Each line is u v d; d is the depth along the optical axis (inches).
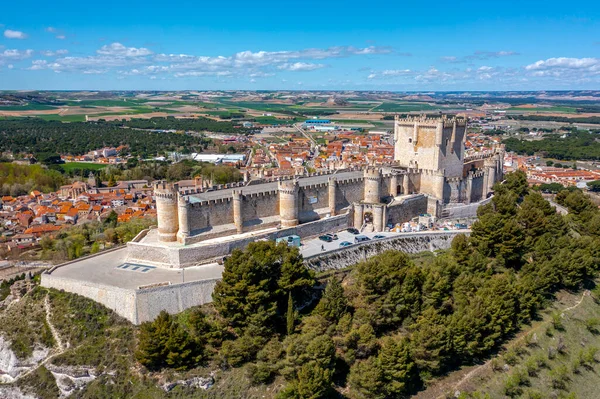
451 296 4471.0
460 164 7057.1
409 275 4229.8
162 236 4975.4
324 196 5871.1
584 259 5152.6
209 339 3900.1
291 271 4237.2
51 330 4151.1
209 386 3676.2
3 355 4143.7
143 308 4094.5
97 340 4003.4
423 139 6806.1
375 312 4106.8
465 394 3644.2
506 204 5949.8
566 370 4109.3
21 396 3796.8
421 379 3880.4
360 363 3715.6
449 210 6476.4
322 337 3668.8
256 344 3821.4
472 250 5103.3
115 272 4603.8
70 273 4606.3
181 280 4338.1
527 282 4635.8
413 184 6638.8
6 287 5433.1
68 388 3735.2
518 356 4180.6
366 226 5920.3
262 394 3607.3
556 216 5954.7
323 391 3442.4
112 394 3651.6
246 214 5280.5
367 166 6894.7
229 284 4010.8
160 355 3688.5
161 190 4864.7
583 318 4803.2
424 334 3806.6
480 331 4101.9
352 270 4975.4
